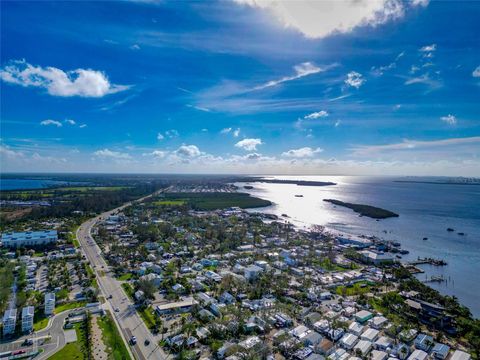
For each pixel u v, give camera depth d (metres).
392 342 118.50
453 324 132.50
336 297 162.62
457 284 192.75
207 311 135.75
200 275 189.62
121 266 195.62
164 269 199.62
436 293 164.25
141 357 104.69
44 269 193.75
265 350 107.81
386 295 158.75
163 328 122.25
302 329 124.12
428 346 115.56
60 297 149.25
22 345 110.38
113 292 159.25
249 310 140.25
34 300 145.50
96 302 145.62
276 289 166.00
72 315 132.38
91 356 103.50
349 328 126.69
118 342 112.75
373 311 144.38
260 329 122.62
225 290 164.12
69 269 193.12
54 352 106.12
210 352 109.25
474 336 121.38
